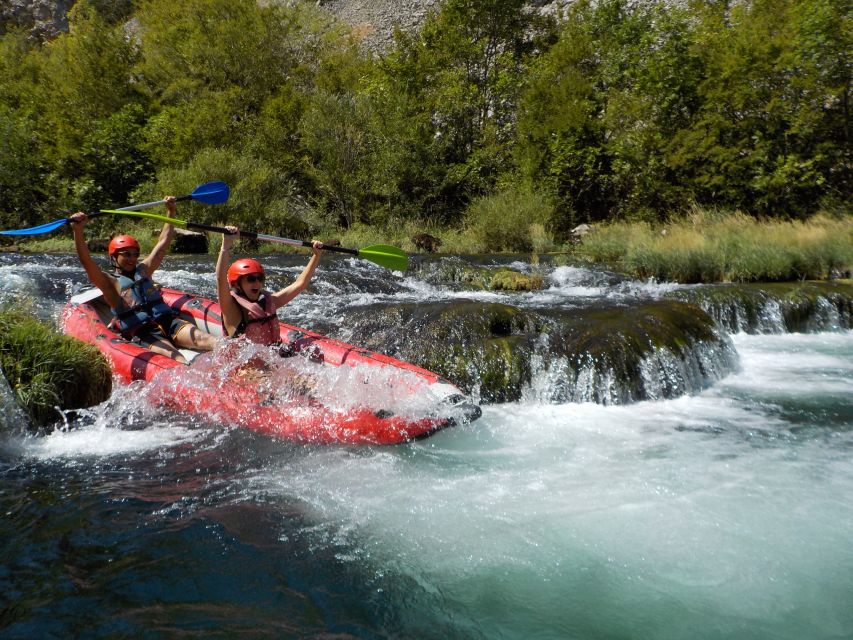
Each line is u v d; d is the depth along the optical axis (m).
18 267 9.24
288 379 4.75
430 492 3.93
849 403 5.80
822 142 13.91
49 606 2.67
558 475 4.25
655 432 5.05
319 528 3.45
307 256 11.92
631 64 16.62
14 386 4.50
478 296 8.90
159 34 22.59
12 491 3.66
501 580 3.08
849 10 13.13
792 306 8.49
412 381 4.86
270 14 22.28
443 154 19.02
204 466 4.08
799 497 3.98
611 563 3.25
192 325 5.64
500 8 21.28
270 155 18.39
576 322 6.49
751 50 14.09
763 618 2.87
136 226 14.73
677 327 6.48
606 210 16.80
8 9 38.28
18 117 18.22
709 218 13.77
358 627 2.68
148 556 3.08
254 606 2.76
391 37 27.38
